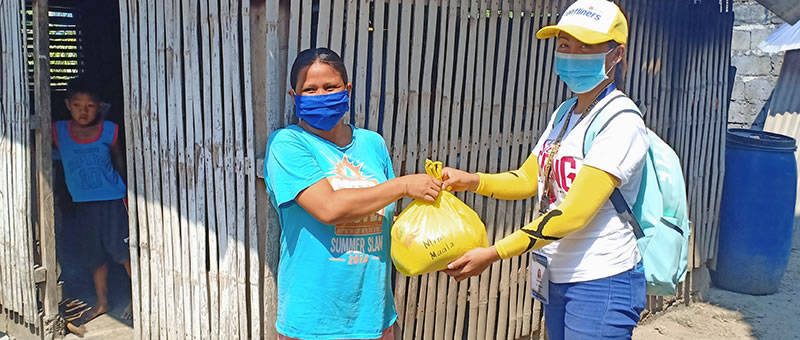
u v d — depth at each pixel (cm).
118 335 432
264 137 317
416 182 251
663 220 259
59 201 568
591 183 230
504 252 240
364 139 274
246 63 310
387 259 271
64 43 681
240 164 323
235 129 322
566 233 233
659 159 258
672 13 476
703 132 529
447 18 356
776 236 562
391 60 334
